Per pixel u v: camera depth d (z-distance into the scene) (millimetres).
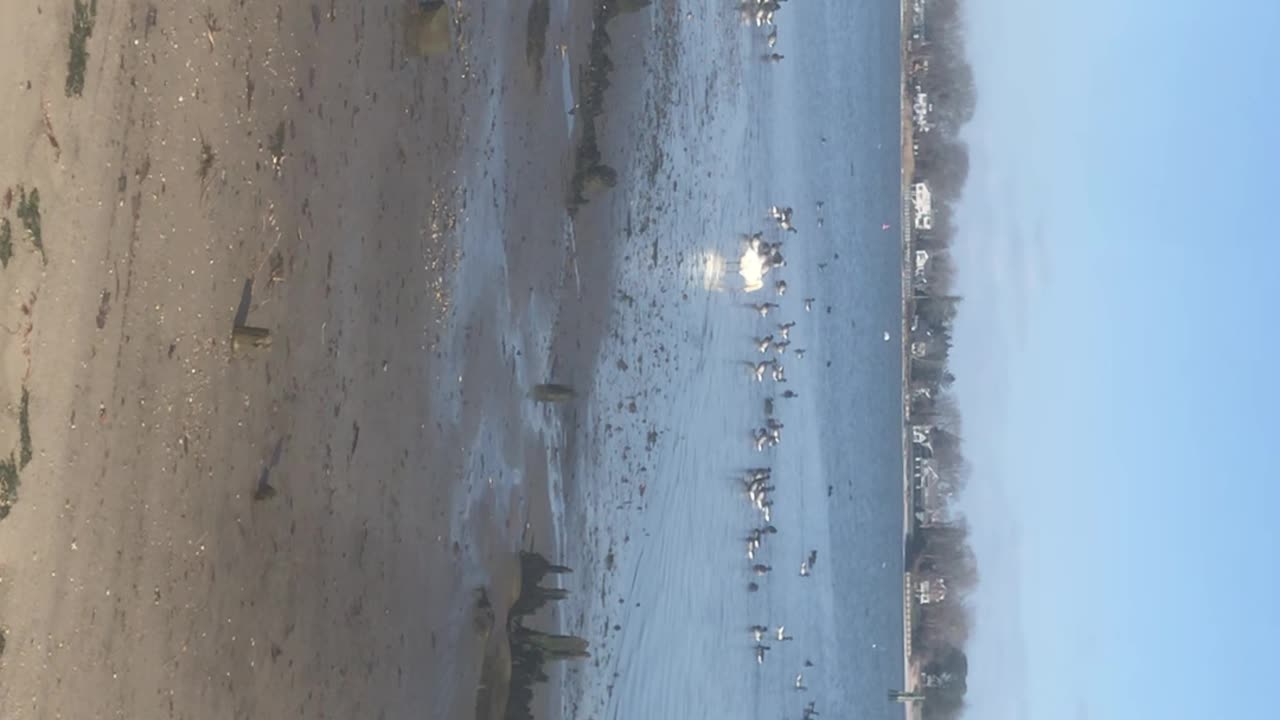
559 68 34938
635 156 41219
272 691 20422
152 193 17672
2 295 15094
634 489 38812
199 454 18641
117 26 16906
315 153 22203
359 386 23625
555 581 33000
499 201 30578
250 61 20141
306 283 21812
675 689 40281
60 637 15867
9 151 15148
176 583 18031
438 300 27156
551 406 33344
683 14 47031
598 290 37344
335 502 22609
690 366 44375
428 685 25734
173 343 18109
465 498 28000
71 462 16109
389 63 25047
